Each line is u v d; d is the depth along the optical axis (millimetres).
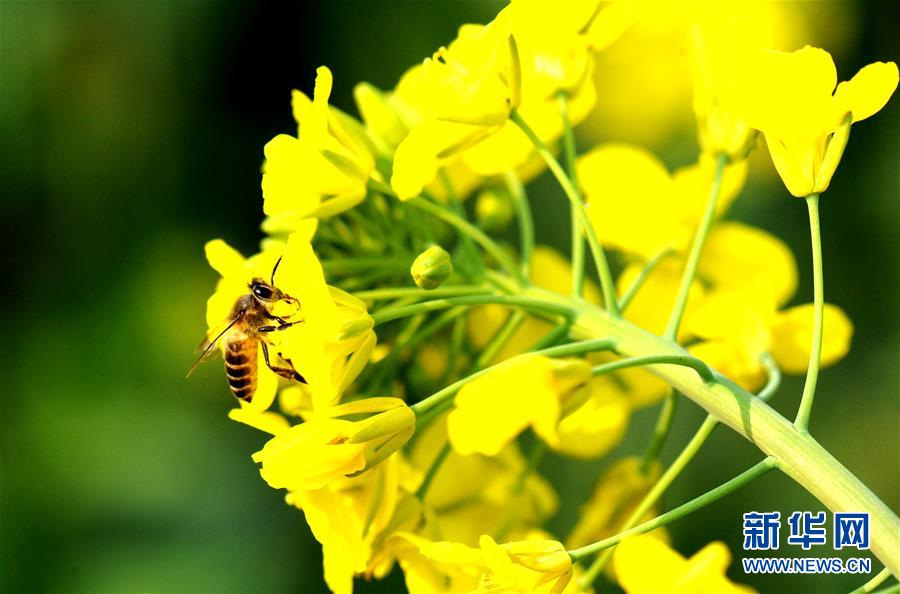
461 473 290
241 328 291
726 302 289
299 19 364
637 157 297
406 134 277
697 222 294
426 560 269
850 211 357
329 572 262
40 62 368
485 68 261
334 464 254
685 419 361
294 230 270
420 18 364
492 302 265
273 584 361
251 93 366
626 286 298
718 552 266
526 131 265
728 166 275
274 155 268
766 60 255
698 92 276
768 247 297
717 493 255
